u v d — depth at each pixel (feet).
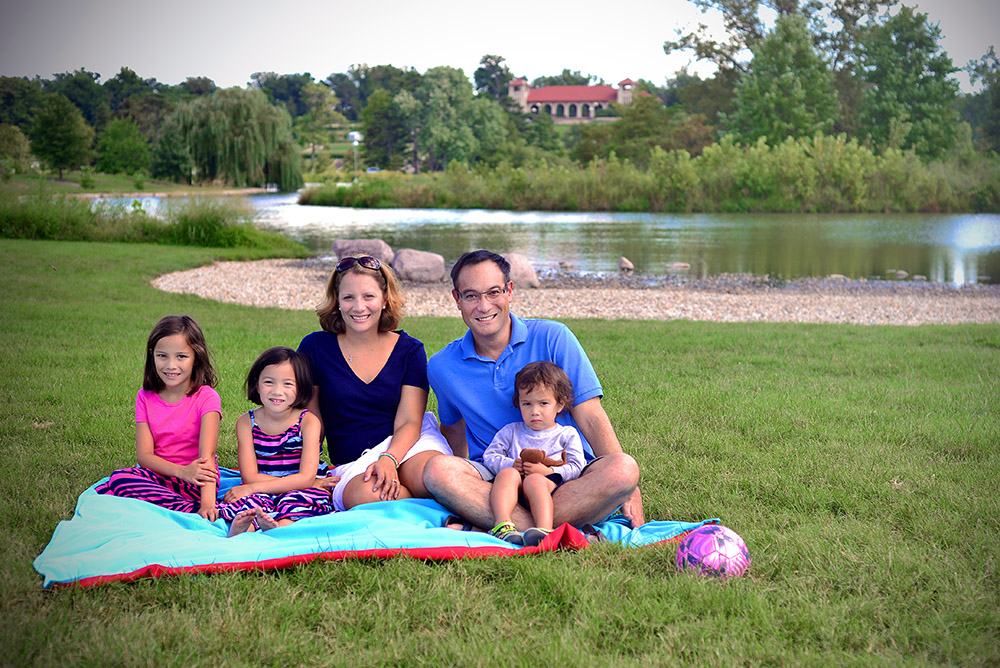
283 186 237.45
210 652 8.69
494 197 179.73
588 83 654.94
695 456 17.07
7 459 15.69
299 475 13.39
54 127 256.93
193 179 250.98
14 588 9.88
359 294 13.70
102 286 48.37
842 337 34.91
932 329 38.17
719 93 259.39
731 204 164.66
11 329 31.78
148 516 12.05
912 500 13.89
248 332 33.53
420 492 13.15
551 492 11.91
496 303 13.02
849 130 222.07
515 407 13.39
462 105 346.54
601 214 160.15
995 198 158.71
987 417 20.04
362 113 370.53
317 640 8.99
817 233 116.98
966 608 9.73
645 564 11.02
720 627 9.23
